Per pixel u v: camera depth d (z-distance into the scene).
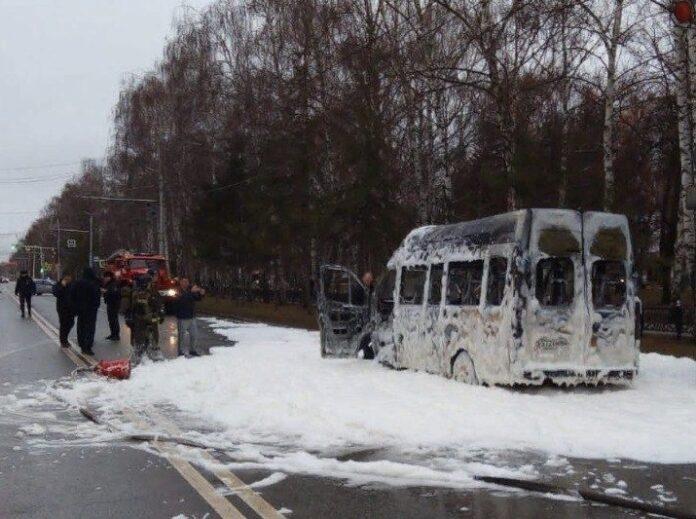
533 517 5.89
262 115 34.53
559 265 11.76
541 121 26.80
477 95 27.33
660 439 8.14
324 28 28.98
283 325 28.66
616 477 6.87
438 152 27.17
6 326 27.38
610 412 9.55
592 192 25.56
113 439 8.66
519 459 7.54
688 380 12.38
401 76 23.17
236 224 38.50
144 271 36.94
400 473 7.06
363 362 15.35
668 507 5.94
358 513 5.99
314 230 28.12
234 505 6.21
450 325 12.38
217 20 41.56
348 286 16.52
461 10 23.03
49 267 131.50
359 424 8.98
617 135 31.05
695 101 18.34
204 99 41.91
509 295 11.01
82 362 16.36
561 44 25.27
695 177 19.47
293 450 8.06
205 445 8.27
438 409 9.67
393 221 25.52
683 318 21.23
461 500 6.32
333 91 29.12
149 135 50.06
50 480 6.98
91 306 18.36
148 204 54.53
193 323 17.64
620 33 21.69
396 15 26.20
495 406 9.82
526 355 10.86
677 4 13.17
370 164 25.44
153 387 12.42
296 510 6.07
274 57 33.91
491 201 26.53
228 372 13.70
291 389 11.58
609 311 11.28
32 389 12.55
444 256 12.85
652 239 36.72
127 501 6.34
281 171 32.03
